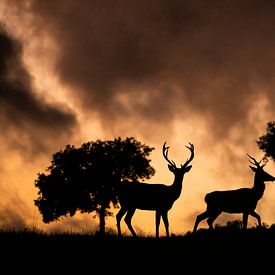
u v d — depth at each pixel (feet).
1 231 118.32
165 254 104.27
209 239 122.11
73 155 382.22
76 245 108.99
